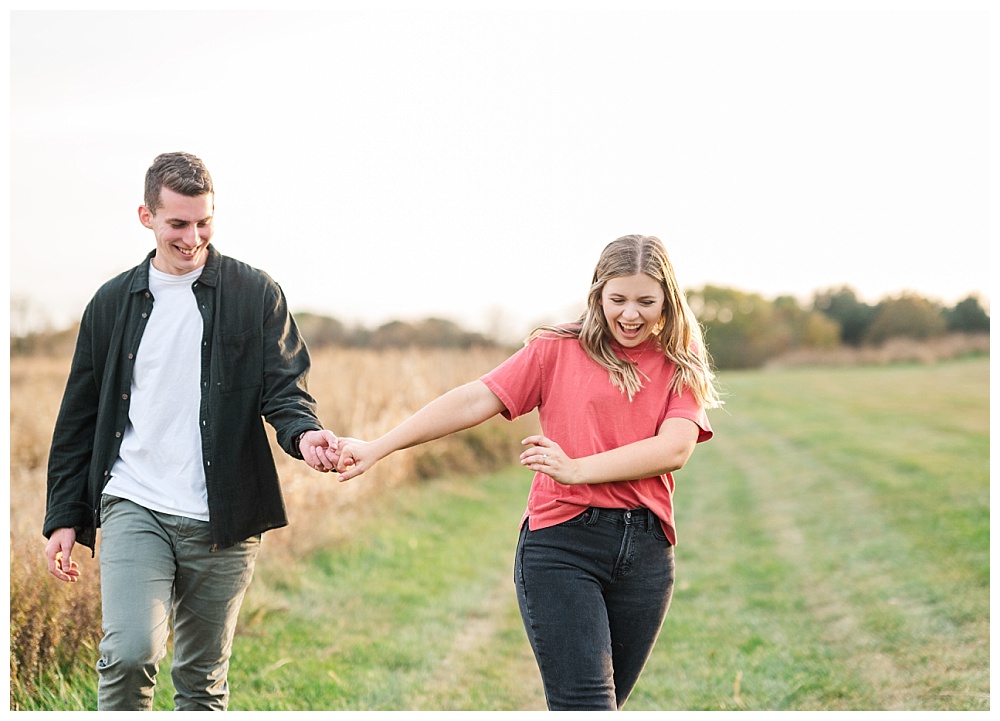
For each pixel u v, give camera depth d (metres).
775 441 17.20
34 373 12.52
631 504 3.10
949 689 4.78
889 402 24.11
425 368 14.12
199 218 3.42
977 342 43.84
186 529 3.41
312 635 5.83
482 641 6.04
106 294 3.55
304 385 3.65
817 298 49.19
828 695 4.89
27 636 4.46
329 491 8.36
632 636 3.15
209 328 3.49
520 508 10.70
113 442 3.47
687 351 3.22
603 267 3.13
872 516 9.53
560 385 3.19
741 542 9.02
